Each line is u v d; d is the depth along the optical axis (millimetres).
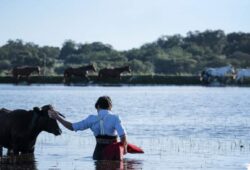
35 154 20781
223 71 94938
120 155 19469
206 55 191625
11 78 97750
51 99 55062
